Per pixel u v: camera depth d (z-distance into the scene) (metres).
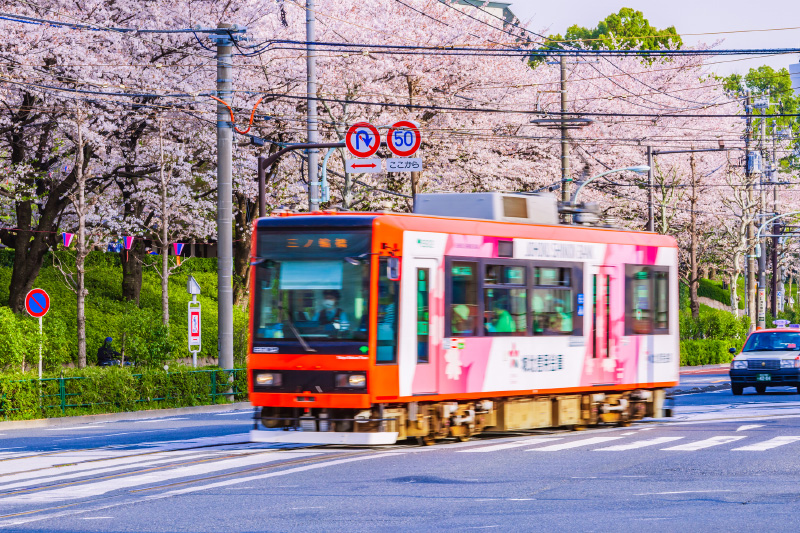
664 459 45.81
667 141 163.50
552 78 157.88
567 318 58.44
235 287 144.50
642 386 63.78
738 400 88.69
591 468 42.78
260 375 50.22
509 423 55.59
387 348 48.88
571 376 58.50
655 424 65.12
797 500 34.22
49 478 42.28
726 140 177.62
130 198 129.75
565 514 31.52
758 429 60.47
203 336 128.12
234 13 116.06
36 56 102.31
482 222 54.00
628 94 163.75
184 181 135.50
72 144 117.56
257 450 50.59
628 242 63.16
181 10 113.12
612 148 162.88
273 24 120.31
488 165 137.88
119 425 72.25
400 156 92.38
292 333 49.66
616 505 33.28
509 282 54.97
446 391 51.31
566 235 58.78
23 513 33.66
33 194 120.94
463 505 33.47
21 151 120.25
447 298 51.62
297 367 49.34
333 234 49.62
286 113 123.31
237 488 38.03
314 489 37.38
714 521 30.08
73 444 57.06
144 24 112.62
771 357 96.00
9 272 139.00
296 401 49.31
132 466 45.16
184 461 46.44
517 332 55.19
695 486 37.62
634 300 63.31
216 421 73.25
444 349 51.31
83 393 83.12
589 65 164.62
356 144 91.50
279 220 50.97
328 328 49.00
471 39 130.25
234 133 121.75
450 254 51.88
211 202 138.38
